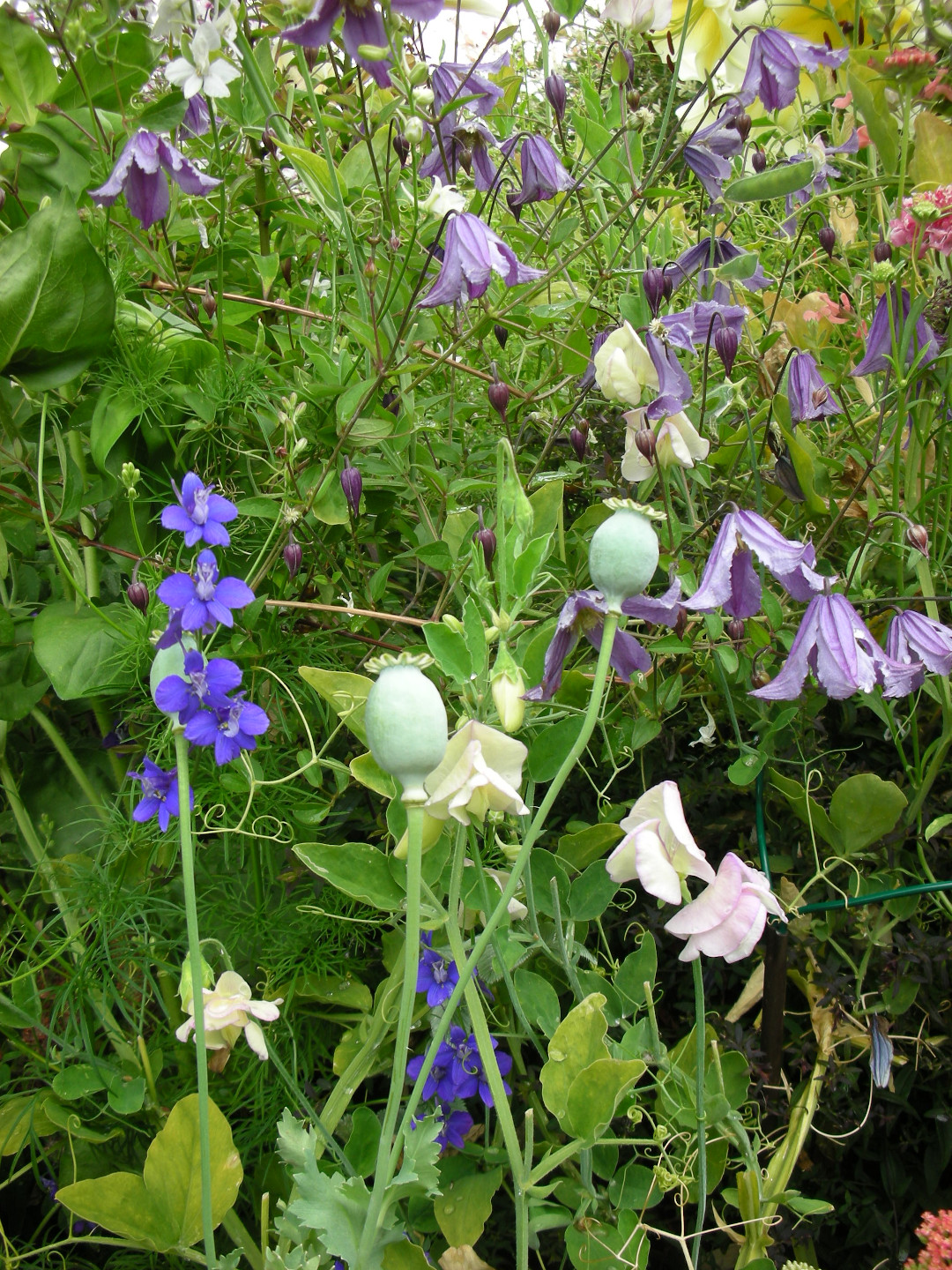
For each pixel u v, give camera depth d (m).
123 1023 0.66
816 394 0.66
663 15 0.71
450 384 0.77
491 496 0.77
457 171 0.77
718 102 0.75
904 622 0.57
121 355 0.70
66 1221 0.65
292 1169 0.54
